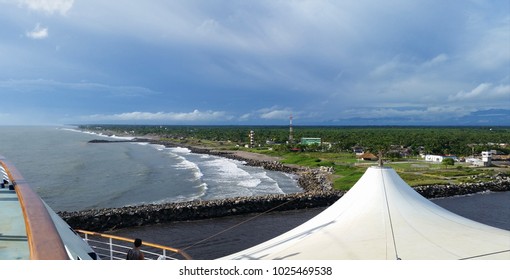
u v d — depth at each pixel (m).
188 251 32.47
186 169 86.06
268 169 91.38
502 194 60.22
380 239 12.58
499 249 11.97
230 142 182.25
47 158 109.38
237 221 42.72
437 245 12.17
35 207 6.20
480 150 109.88
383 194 15.11
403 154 110.19
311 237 13.25
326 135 179.50
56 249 4.16
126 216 40.38
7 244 6.81
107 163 98.12
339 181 66.94
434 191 58.41
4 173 12.07
